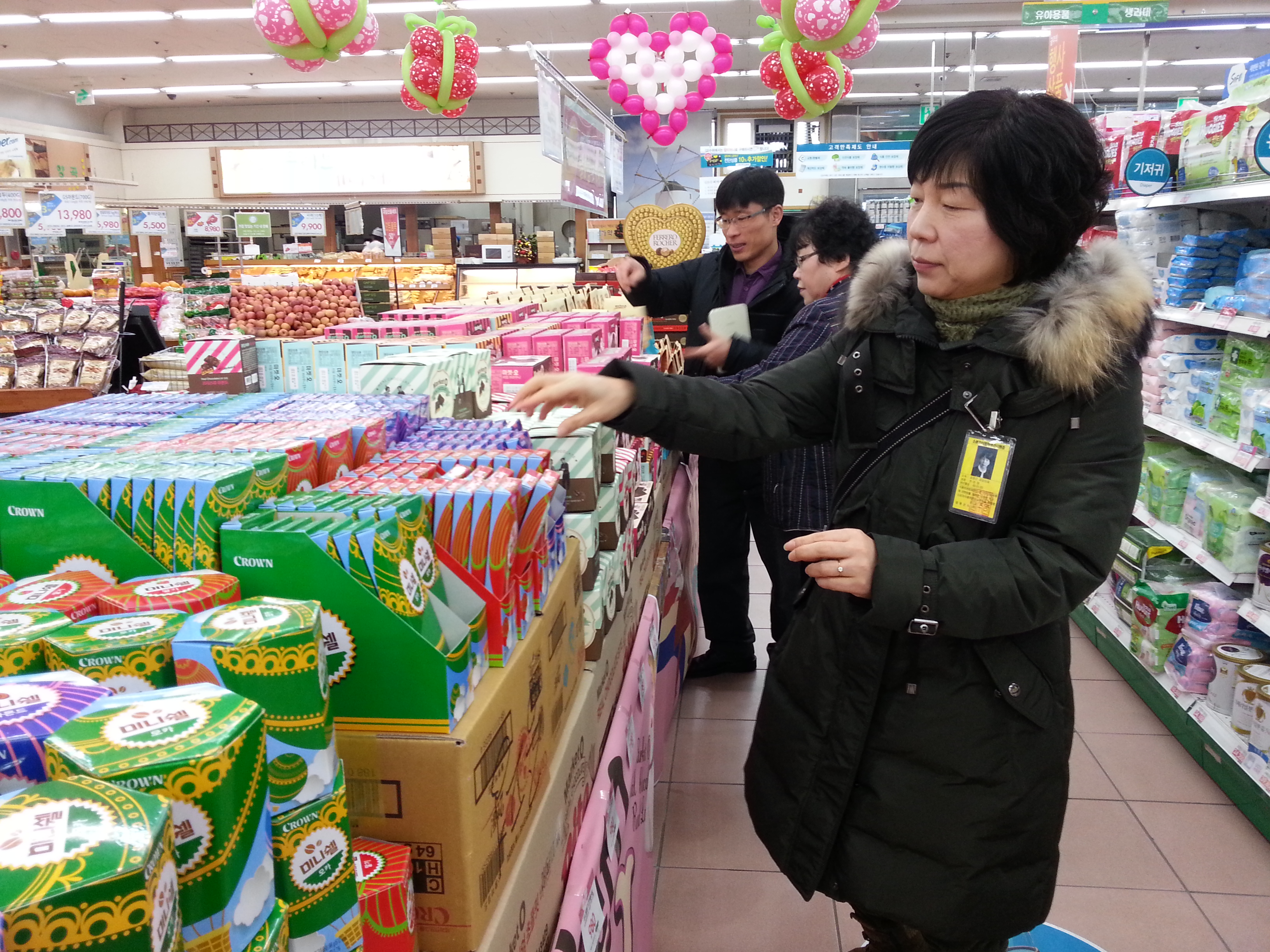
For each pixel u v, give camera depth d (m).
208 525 0.92
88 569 0.94
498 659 0.97
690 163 18.22
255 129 19.05
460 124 18.98
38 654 0.70
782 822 1.43
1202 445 2.98
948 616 1.15
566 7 12.05
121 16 12.06
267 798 0.60
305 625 0.69
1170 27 6.04
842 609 1.33
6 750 0.55
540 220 18.48
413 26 4.86
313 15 4.04
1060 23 6.12
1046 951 2.10
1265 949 2.11
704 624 3.61
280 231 16.66
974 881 1.31
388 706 0.83
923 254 1.18
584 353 2.79
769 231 3.14
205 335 4.82
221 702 0.59
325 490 1.04
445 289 7.54
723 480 3.33
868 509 1.31
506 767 0.96
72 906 0.41
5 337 3.51
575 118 3.96
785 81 5.45
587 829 1.30
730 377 2.63
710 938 2.17
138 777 0.52
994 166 1.09
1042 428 1.17
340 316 5.09
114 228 7.85
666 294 3.64
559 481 1.25
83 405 1.65
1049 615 1.16
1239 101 3.06
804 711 1.40
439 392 1.93
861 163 8.16
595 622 1.49
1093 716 3.24
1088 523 1.15
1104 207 1.17
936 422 1.25
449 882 0.84
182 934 0.51
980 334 1.20
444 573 0.95
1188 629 3.08
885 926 1.53
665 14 12.27
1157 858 2.45
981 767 1.27
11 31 12.67
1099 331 1.09
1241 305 2.76
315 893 0.70
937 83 16.59
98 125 18.77
